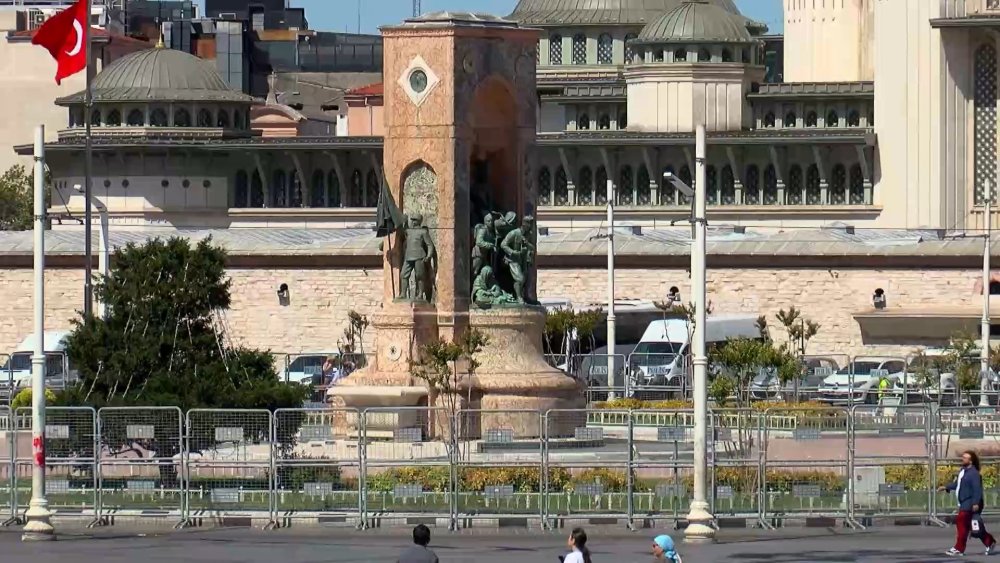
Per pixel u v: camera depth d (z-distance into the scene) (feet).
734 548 208.54
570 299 453.99
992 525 224.74
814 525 223.71
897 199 554.46
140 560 200.64
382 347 266.77
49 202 598.34
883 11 558.15
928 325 435.94
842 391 351.05
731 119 589.32
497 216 270.46
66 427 225.76
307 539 214.48
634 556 202.18
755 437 246.88
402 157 268.00
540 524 220.64
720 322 415.03
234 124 612.29
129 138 595.88
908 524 225.56
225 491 225.56
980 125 545.44
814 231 468.75
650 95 589.32
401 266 268.21
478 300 268.21
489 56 269.23
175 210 591.78
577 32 643.04
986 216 490.90
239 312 456.45
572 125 608.60
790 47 626.64
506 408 260.42
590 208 569.64
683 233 485.15
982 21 536.01
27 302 459.32
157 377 251.19
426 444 236.22
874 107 568.00
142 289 257.14
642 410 242.17
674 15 596.29
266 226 580.71
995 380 359.25
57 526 223.71
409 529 220.64
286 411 225.15
